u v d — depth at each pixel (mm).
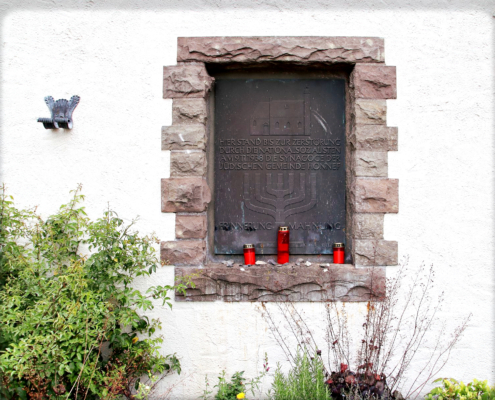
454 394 3047
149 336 3264
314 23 3539
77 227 3318
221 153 3709
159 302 3453
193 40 3518
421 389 3285
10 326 2711
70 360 2729
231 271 3441
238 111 3717
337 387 2986
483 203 3510
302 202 3701
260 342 3455
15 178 3514
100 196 3508
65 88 3535
